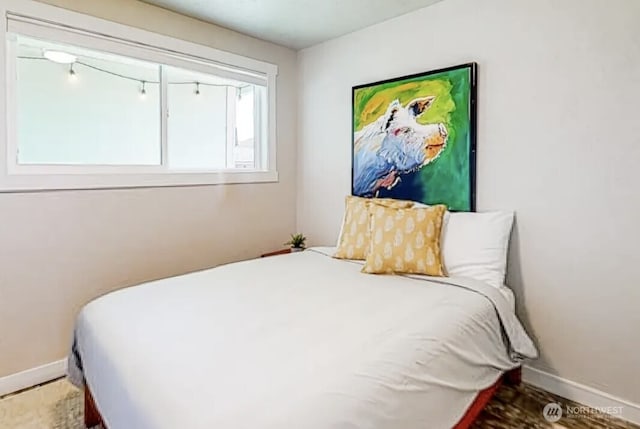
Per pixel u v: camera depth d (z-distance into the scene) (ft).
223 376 3.77
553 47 6.85
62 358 7.78
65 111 8.17
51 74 7.95
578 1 6.54
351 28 9.81
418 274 7.15
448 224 7.72
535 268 7.27
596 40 6.39
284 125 11.47
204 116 10.41
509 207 7.53
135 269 8.70
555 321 7.08
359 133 9.93
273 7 8.64
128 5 8.22
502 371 6.15
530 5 7.07
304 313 5.34
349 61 10.23
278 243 11.52
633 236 6.21
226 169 10.46
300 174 11.78
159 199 9.00
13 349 7.22
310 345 4.39
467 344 5.27
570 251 6.85
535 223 7.23
